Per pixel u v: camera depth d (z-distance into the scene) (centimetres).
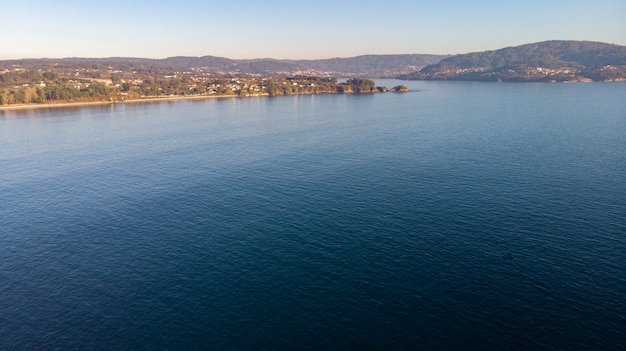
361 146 13650
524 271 5709
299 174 10400
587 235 6688
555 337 4506
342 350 4409
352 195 8738
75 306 5259
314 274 5750
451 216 7525
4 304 5338
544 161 11119
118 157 12838
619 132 15088
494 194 8600
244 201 8569
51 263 6316
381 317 4875
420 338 4547
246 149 13600
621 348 4328
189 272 5919
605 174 9819
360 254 6241
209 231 7194
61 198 9112
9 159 12781
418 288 5384
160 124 19938
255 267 5975
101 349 4512
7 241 7075
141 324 4881
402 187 9175
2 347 4572
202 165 11569
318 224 7319
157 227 7444
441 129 16812
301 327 4744
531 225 7094
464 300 5131
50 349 4538
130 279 5809
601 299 5081
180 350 4459
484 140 14212
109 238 7075
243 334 4659
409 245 6481
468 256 6122
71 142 15412
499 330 4628
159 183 9975
